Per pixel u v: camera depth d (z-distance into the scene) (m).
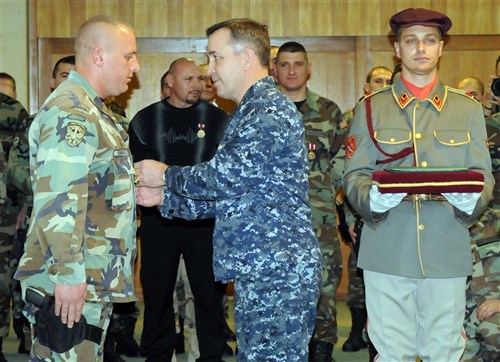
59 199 2.74
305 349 2.96
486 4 7.46
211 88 5.42
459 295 3.28
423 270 3.21
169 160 4.68
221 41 3.05
